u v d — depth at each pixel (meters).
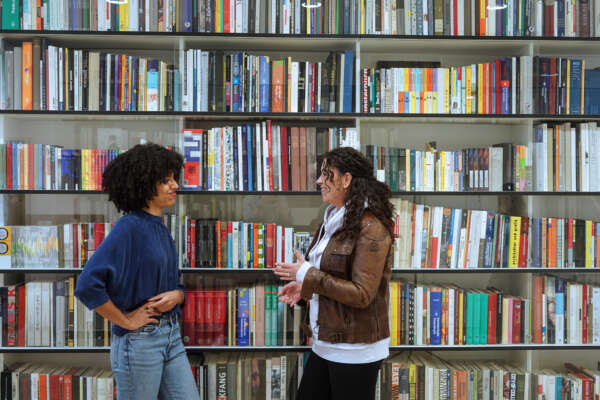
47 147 2.22
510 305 2.29
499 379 2.29
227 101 2.23
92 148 2.25
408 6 2.25
